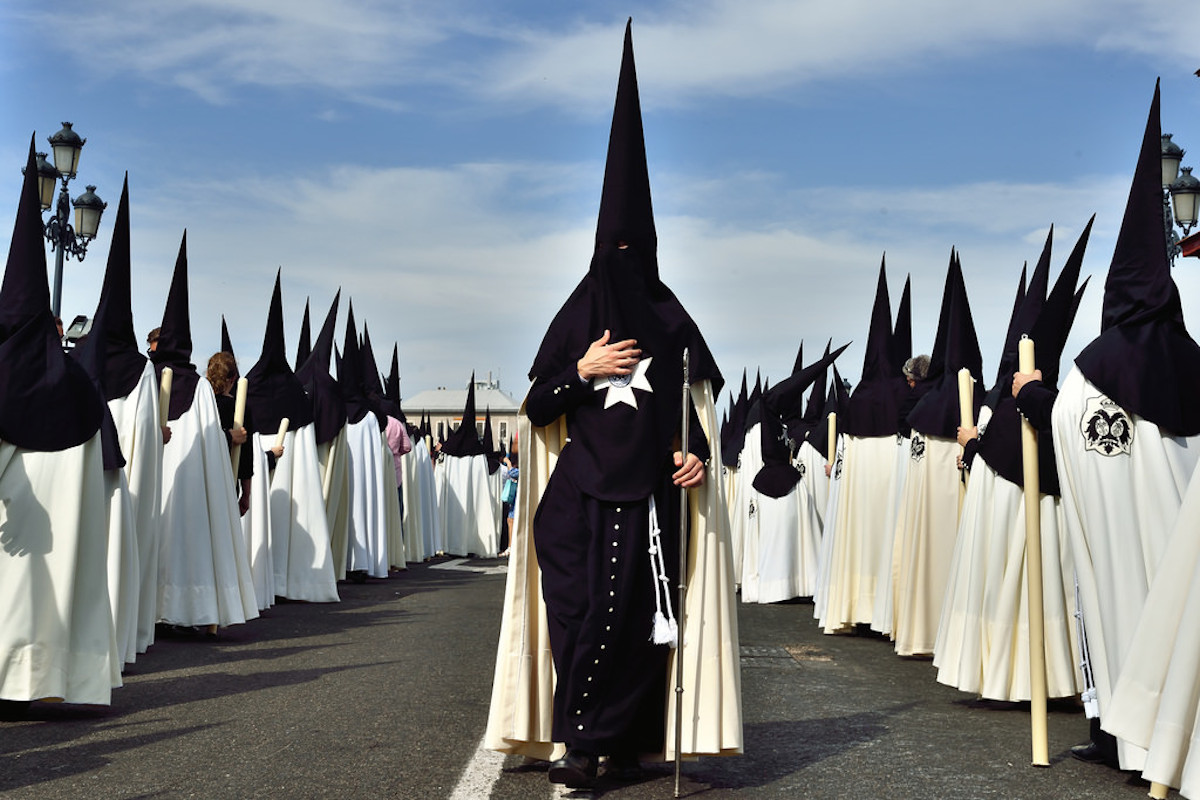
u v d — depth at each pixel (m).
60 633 6.26
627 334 5.15
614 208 5.19
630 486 5.04
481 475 24.09
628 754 5.09
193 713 6.40
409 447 17.91
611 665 4.94
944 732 6.23
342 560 14.62
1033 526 5.66
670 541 5.10
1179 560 4.73
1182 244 11.99
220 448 9.71
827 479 15.27
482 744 5.67
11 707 6.28
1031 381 5.85
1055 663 7.00
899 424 10.23
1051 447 7.05
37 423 6.29
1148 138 5.52
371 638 9.52
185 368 9.75
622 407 5.08
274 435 12.66
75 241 13.95
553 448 5.32
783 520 14.06
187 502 9.48
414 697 6.87
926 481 9.23
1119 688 4.83
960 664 7.25
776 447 14.14
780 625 11.62
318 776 5.05
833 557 10.97
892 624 9.72
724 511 5.21
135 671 7.79
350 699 6.80
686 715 5.04
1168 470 5.39
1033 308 7.39
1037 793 4.96
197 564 9.45
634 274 5.18
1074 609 7.05
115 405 8.57
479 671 7.81
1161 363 5.44
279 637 9.60
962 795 4.91
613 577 4.97
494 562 21.28
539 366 5.21
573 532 5.07
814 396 16.75
